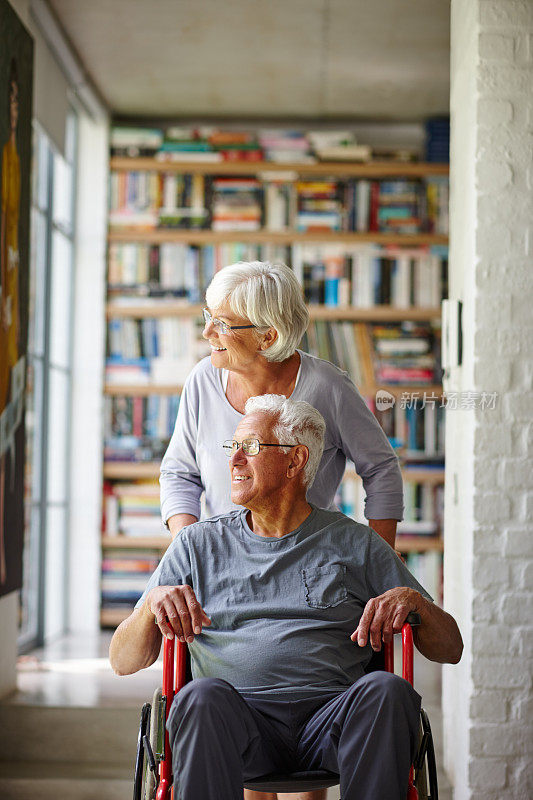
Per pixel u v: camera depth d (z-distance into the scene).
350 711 1.75
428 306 5.25
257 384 2.28
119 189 5.30
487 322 2.76
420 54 4.67
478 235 2.77
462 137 3.02
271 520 1.97
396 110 5.38
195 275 5.29
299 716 1.88
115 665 1.98
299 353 2.34
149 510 5.23
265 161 5.28
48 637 4.86
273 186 5.30
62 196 5.09
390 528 2.33
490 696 2.74
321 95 5.20
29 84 3.58
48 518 4.88
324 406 2.30
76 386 5.23
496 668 2.74
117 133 5.32
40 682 3.83
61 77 4.69
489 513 2.75
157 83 5.07
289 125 5.60
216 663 1.94
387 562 1.97
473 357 2.77
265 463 1.94
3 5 3.23
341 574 1.95
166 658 1.81
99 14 4.30
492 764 2.73
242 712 1.78
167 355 5.27
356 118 5.51
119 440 5.23
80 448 5.22
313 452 1.99
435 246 5.27
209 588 1.96
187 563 1.99
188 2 4.18
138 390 5.23
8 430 3.33
